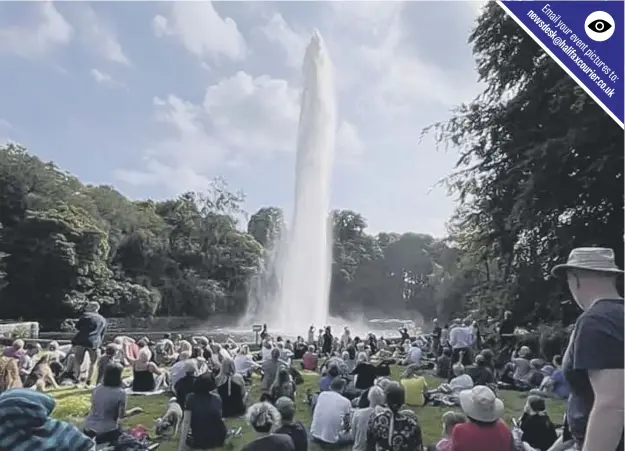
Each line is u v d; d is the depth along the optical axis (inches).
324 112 2080.5
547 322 908.0
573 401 137.7
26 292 2352.4
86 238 2469.2
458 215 1037.2
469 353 737.0
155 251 3034.0
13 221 2496.3
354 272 4202.8
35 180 2662.4
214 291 3115.2
